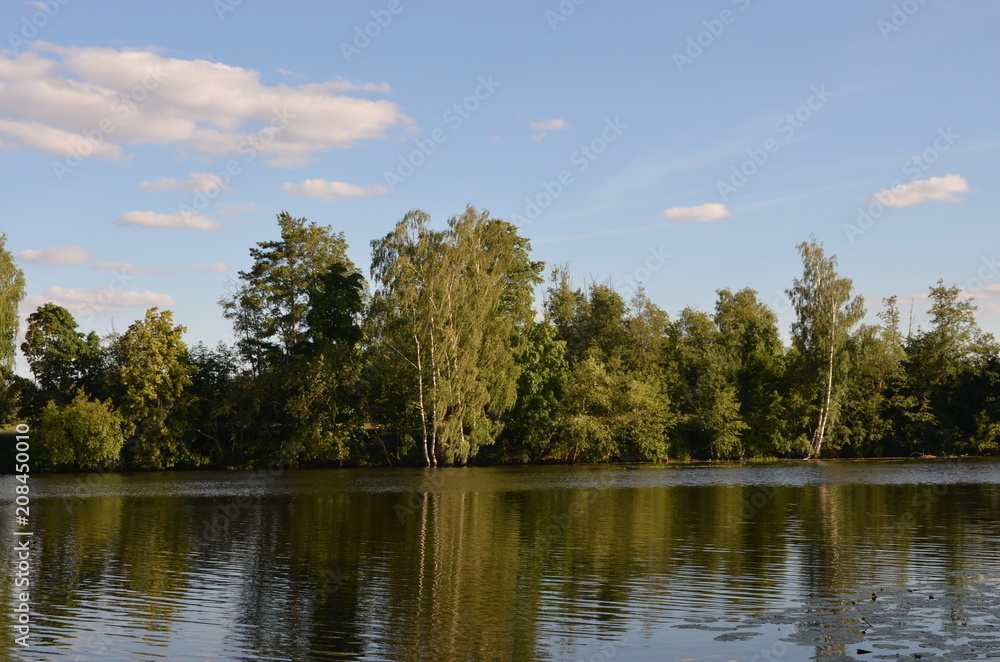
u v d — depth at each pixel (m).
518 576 19.80
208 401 70.94
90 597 17.94
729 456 77.06
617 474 58.69
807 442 76.75
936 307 84.50
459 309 63.62
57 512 35.00
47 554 23.53
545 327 74.44
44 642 14.56
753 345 90.81
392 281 63.03
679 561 21.52
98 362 73.69
